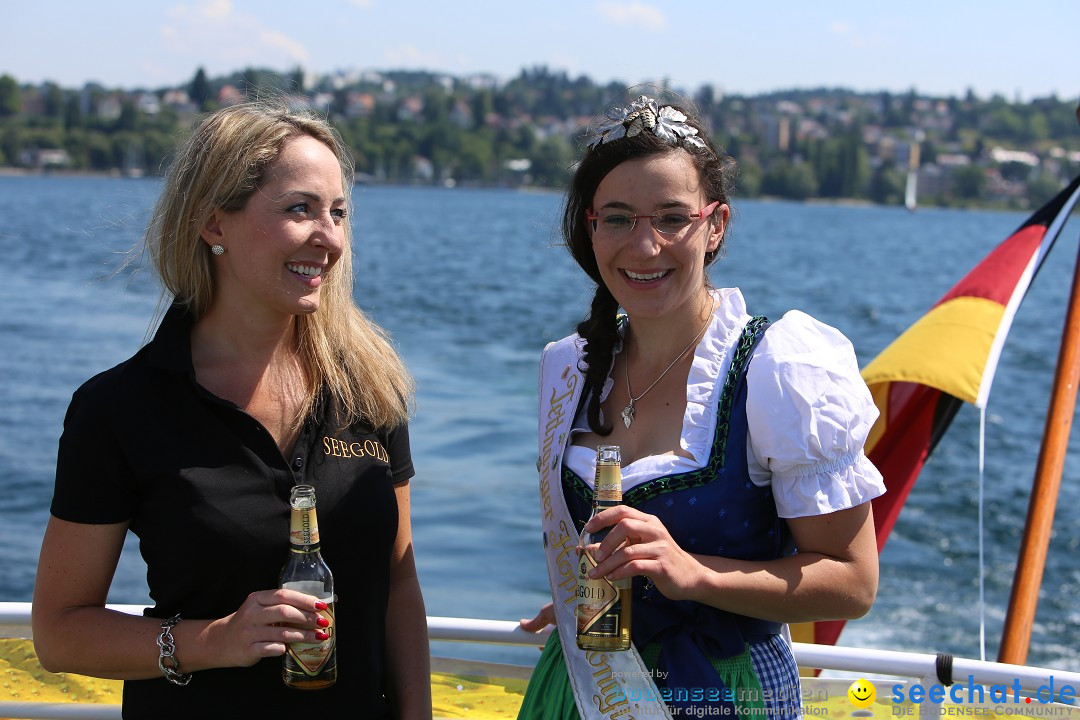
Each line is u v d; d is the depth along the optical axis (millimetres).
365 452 2420
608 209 2311
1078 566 10109
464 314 26641
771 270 44969
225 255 2316
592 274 2518
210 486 2223
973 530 11117
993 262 4734
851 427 2188
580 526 2395
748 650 2311
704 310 2404
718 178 2354
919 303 33469
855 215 128625
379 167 180500
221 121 2287
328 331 2457
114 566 2299
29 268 31984
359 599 2365
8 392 14734
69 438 2232
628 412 2396
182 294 2352
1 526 9742
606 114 2369
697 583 2123
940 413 4648
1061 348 4332
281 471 2283
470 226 74000
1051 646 8297
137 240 2512
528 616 7984
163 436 2229
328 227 2301
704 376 2316
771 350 2256
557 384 2533
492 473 11812
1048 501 4066
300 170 2264
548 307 28562
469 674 2988
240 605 2258
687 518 2260
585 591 2207
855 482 2201
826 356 2252
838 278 42188
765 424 2201
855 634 8320
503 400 15867
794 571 2186
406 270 39094
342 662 2344
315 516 2188
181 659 2158
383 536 2400
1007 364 22594
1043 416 17250
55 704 2768
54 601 2236
